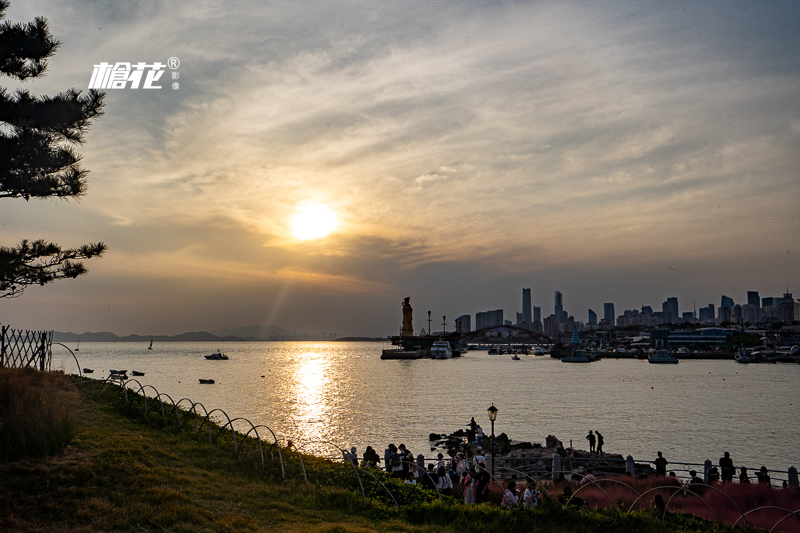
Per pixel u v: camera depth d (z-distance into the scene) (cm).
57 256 1939
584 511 1892
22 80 1873
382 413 8325
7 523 1162
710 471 3130
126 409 2573
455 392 12056
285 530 1402
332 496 1780
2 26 1792
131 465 1667
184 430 2370
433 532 1580
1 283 1806
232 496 1639
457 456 3088
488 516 1755
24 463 1527
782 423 7494
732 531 1986
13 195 1778
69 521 1242
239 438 2462
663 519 1936
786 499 2647
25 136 1717
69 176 1831
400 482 2177
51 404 1822
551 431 6869
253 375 16850
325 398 10381
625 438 6369
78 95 1838
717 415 8338
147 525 1295
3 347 2514
